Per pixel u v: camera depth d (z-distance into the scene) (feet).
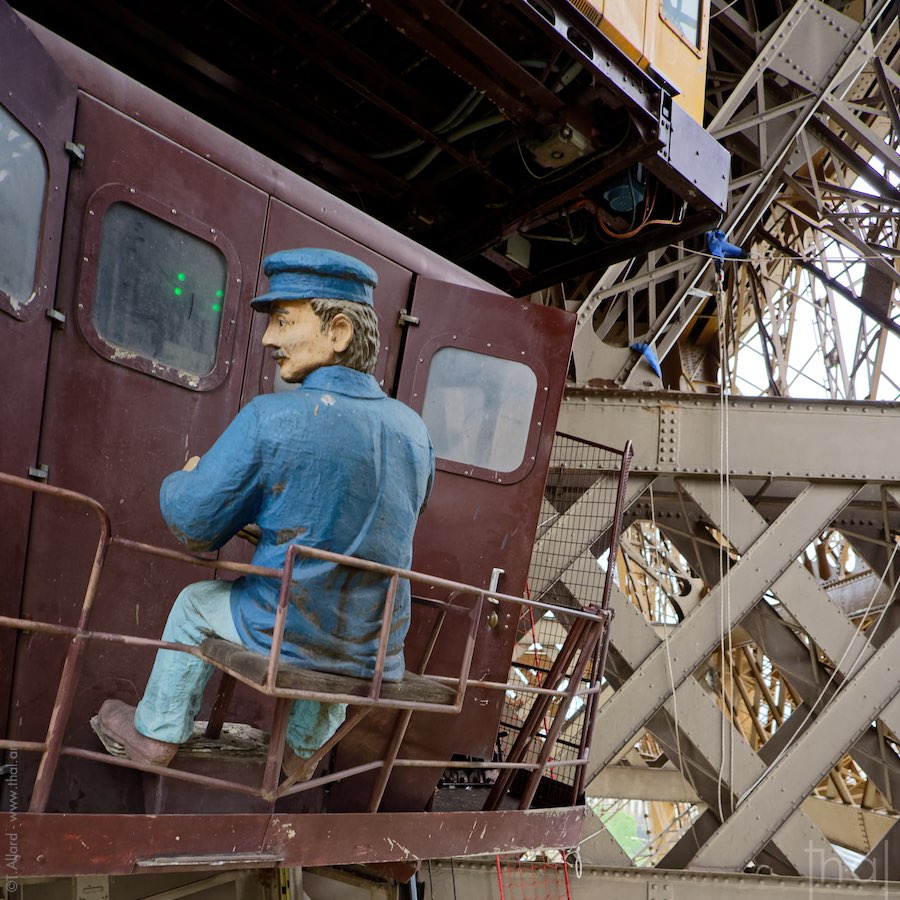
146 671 13.24
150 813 11.38
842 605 47.65
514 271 29.55
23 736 11.91
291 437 10.55
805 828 30.63
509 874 27.43
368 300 11.49
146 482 13.42
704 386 55.47
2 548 11.53
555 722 14.85
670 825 60.80
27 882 16.69
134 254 13.39
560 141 21.56
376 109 23.98
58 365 12.45
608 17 20.33
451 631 16.17
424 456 11.88
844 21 36.86
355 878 22.20
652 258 34.86
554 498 31.40
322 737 12.13
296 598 10.55
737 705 55.01
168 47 21.75
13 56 11.27
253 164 14.94
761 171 36.11
